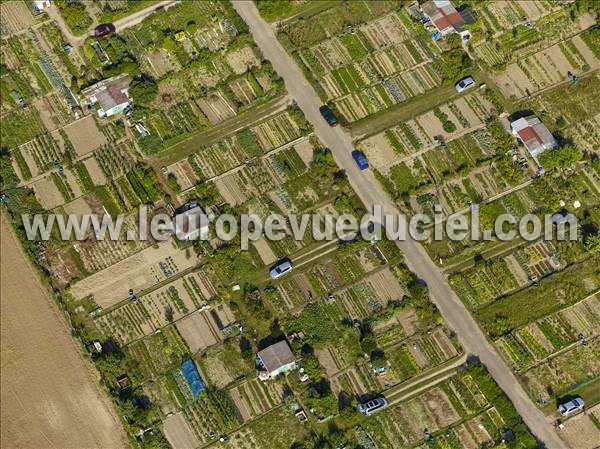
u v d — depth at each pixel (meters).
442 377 77.56
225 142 90.94
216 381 78.12
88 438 76.00
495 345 78.69
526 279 81.88
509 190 86.69
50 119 93.31
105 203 87.62
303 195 87.44
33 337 80.88
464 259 83.12
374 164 88.75
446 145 89.44
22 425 76.81
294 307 81.50
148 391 77.88
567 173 87.25
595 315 80.00
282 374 77.69
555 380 77.00
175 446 75.25
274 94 93.31
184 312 81.56
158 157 90.25
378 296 81.69
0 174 89.62
